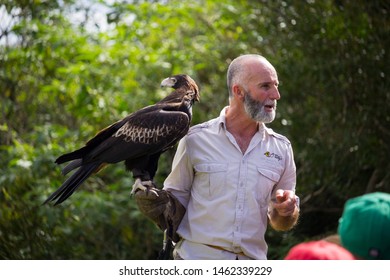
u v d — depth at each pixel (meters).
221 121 5.57
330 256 3.89
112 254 11.54
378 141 10.98
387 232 3.83
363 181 11.48
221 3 12.98
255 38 12.32
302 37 11.45
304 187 11.35
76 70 12.09
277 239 11.39
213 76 13.02
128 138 5.75
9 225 10.82
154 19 13.01
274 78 5.46
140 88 12.62
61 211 11.14
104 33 13.04
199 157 5.52
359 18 11.01
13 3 13.15
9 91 13.28
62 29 13.16
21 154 11.61
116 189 11.95
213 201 5.43
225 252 5.40
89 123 12.61
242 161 5.46
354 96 11.06
